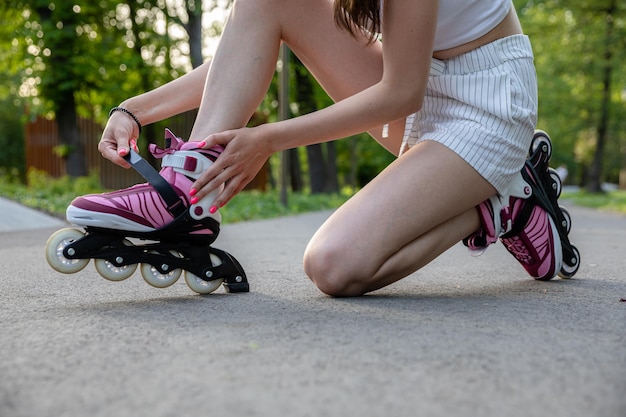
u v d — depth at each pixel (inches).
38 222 266.1
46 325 58.0
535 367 44.1
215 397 37.4
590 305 70.2
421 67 69.6
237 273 78.2
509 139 74.5
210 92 71.8
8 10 517.3
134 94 569.0
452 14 73.2
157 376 41.7
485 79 74.4
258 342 50.8
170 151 69.5
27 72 518.6
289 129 70.6
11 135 1041.5
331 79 80.4
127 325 57.6
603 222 315.6
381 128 86.5
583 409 36.1
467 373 42.5
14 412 35.3
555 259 90.2
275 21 74.0
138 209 67.6
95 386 39.7
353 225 72.9
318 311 64.9
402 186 72.3
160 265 70.8
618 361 46.0
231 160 69.0
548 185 88.2
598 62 732.0
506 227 81.6
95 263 68.7
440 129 75.3
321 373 42.3
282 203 420.5
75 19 509.7
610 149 1390.3
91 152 606.5
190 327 56.6
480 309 66.7
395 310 65.6
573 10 665.6
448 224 76.4
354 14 71.9
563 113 847.1
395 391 38.7
